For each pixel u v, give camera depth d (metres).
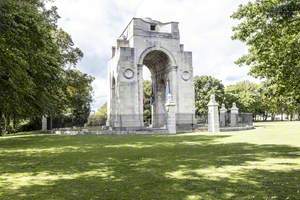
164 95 48.28
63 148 20.52
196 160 13.66
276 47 11.81
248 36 12.30
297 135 25.20
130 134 34.44
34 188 9.17
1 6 15.26
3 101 22.53
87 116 72.75
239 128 37.59
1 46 16.48
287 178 9.57
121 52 41.72
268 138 23.36
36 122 59.38
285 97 14.35
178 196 7.87
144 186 9.05
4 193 8.62
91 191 8.66
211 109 35.94
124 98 41.31
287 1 9.26
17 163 14.16
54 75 28.94
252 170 10.98
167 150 17.80
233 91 96.25
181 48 44.25
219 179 9.69
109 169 12.04
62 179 10.38
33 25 18.92
